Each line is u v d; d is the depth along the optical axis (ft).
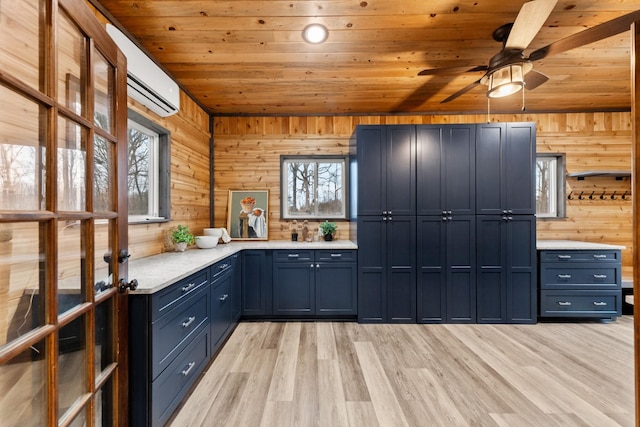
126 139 4.44
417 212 9.57
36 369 2.72
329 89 9.65
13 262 2.51
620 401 5.61
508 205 9.49
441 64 8.08
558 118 11.76
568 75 8.78
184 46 7.10
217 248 9.34
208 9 5.78
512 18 6.08
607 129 11.71
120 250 4.18
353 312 9.72
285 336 8.61
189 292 5.81
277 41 6.91
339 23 6.25
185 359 5.59
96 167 3.85
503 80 6.48
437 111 11.77
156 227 7.91
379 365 6.90
